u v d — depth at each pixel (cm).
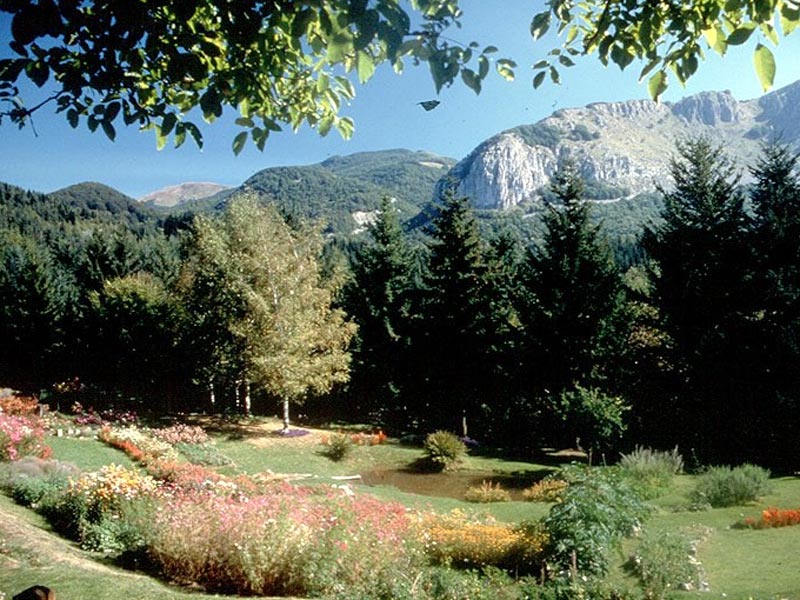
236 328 2386
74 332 3472
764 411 1875
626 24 310
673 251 2141
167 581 757
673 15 295
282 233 2519
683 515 1114
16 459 1254
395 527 884
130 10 218
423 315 2881
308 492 1367
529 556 822
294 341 2278
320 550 743
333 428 2680
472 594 664
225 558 758
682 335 2114
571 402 2038
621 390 2242
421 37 237
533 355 2366
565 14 345
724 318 2009
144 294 3144
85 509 937
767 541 879
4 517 875
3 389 2759
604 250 2400
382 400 3038
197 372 3039
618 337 2281
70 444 1703
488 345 2655
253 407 3225
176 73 247
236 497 1197
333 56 220
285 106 384
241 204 2566
